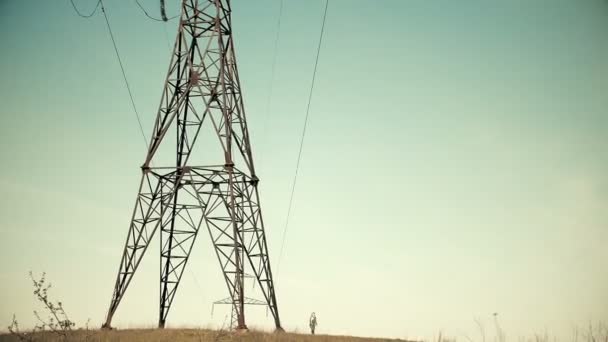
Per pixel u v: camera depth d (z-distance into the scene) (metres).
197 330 27.88
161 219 30.39
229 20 33.50
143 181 30.75
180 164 33.00
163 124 31.72
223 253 29.08
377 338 28.33
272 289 31.55
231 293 28.44
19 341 21.36
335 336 28.78
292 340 25.83
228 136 30.47
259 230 32.25
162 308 33.12
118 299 29.03
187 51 32.25
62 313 21.09
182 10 32.97
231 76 32.56
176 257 33.62
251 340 25.17
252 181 32.50
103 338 23.47
